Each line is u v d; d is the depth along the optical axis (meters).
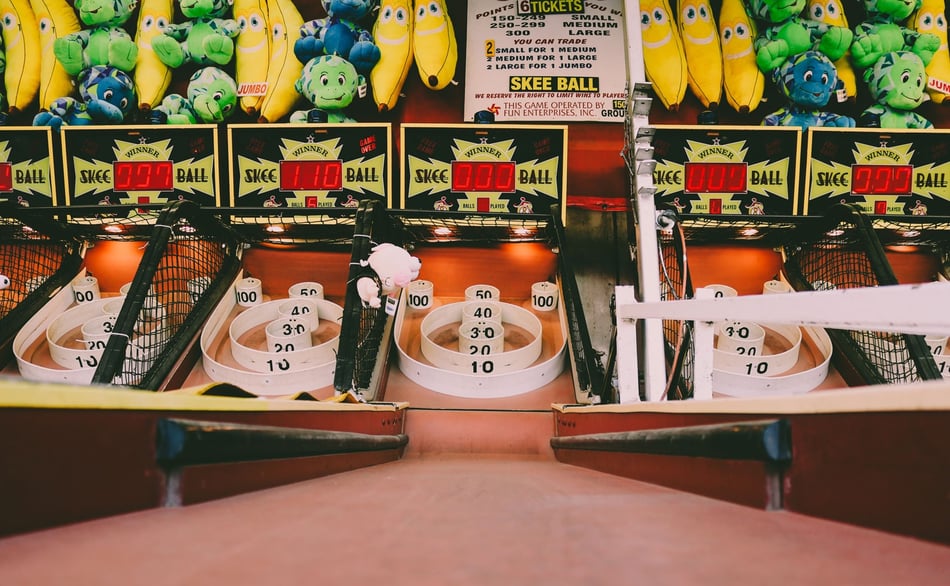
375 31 10.47
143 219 9.23
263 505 1.57
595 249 9.91
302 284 9.30
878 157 8.96
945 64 10.54
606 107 10.44
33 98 10.45
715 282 9.53
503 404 7.69
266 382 7.47
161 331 7.73
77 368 7.61
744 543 1.04
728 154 9.04
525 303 9.53
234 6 10.46
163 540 1.04
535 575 0.82
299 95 10.50
